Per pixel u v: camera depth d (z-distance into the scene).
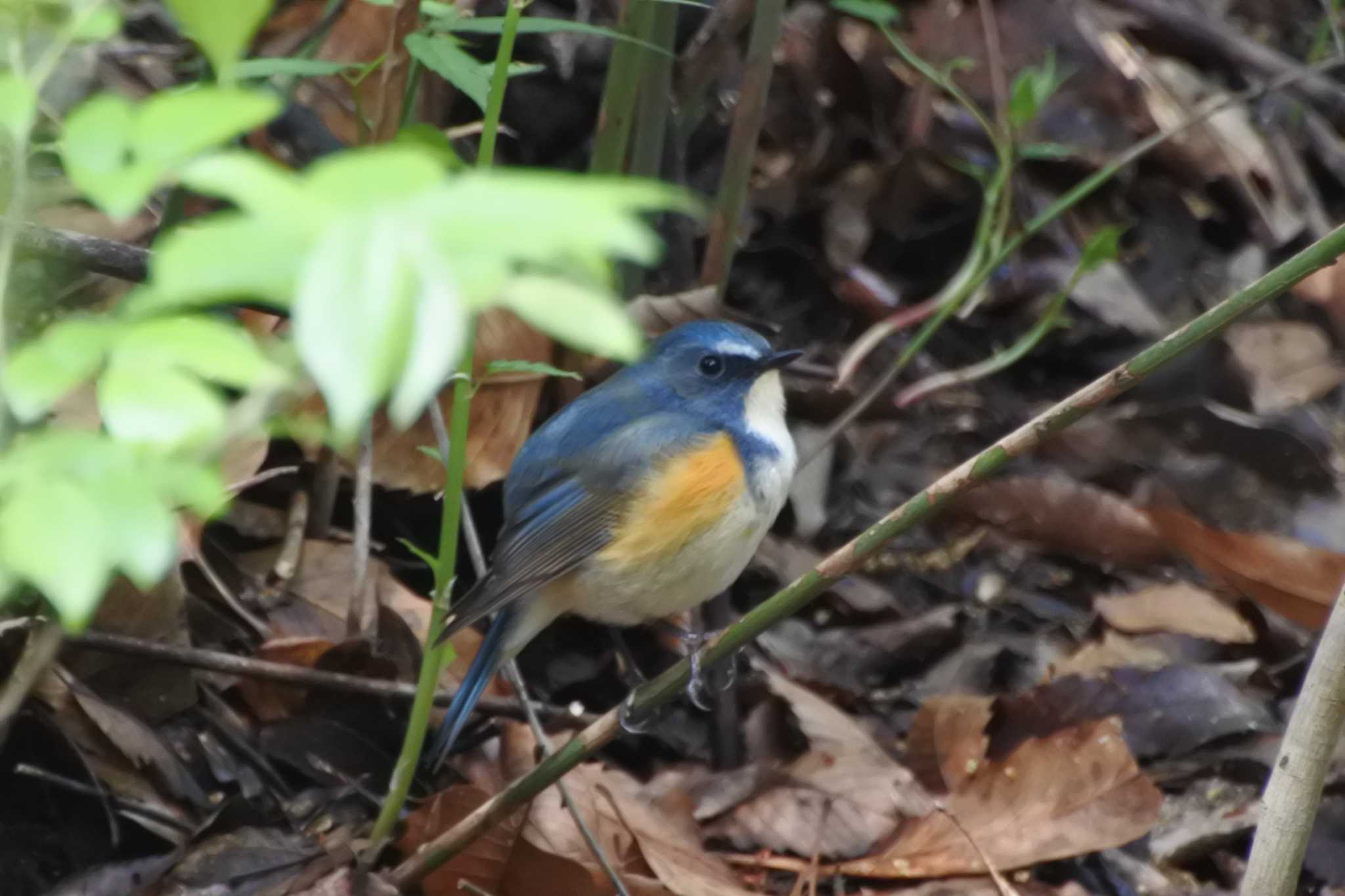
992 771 7.87
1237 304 4.99
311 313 2.16
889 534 5.58
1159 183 12.25
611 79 8.76
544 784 6.46
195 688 7.61
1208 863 7.88
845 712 8.60
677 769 8.08
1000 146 9.84
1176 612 9.24
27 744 7.18
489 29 6.48
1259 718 8.45
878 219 11.52
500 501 9.12
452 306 2.18
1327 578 8.77
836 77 11.77
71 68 7.75
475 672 7.27
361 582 7.95
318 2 9.70
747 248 11.19
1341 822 7.84
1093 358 11.14
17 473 2.77
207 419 2.62
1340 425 10.82
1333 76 13.54
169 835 7.05
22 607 7.09
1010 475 10.28
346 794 7.63
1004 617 9.46
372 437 8.63
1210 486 10.10
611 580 7.26
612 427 7.27
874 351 10.91
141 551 2.73
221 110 2.62
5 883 6.84
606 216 2.28
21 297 7.50
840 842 7.64
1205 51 13.23
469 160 10.24
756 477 7.33
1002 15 12.41
